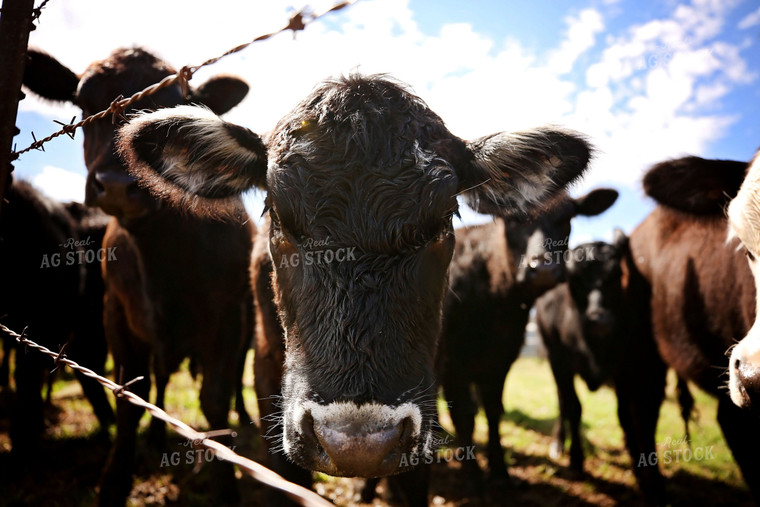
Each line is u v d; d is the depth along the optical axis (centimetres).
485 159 72
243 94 120
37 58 105
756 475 101
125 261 112
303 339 61
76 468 137
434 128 70
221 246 113
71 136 61
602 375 181
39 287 140
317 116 67
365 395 55
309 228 62
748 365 65
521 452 177
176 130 71
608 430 211
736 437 103
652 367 142
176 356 114
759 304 69
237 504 113
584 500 138
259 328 89
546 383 335
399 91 71
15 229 137
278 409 84
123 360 115
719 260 111
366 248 60
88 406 190
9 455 134
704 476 152
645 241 145
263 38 51
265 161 75
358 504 127
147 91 57
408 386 58
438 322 68
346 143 64
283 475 82
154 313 110
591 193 171
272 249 73
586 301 177
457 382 146
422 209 62
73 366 47
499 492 141
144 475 134
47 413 179
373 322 58
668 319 128
